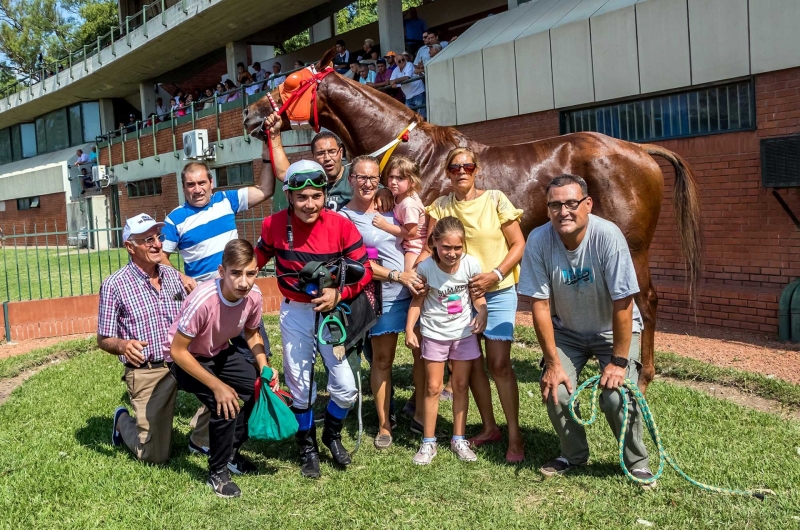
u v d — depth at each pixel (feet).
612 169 16.60
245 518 11.59
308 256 12.82
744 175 23.99
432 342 13.67
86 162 89.20
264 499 12.31
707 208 25.20
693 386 18.35
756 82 23.35
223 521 11.53
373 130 17.71
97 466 13.80
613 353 12.17
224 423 12.42
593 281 12.19
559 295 12.55
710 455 13.34
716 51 24.08
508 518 11.27
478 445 14.53
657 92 26.25
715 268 25.08
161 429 13.80
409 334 13.74
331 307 12.66
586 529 10.93
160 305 13.97
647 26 26.03
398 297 14.48
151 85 89.30
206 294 12.14
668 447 13.84
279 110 17.58
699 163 25.27
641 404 12.03
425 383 13.97
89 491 12.62
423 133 17.44
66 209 90.58
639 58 26.43
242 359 13.21
